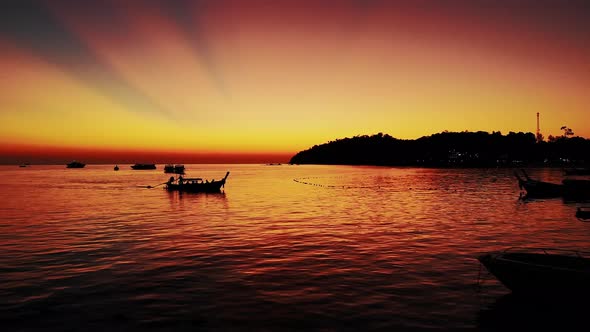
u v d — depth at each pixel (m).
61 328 13.43
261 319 13.92
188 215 41.38
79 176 167.12
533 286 15.02
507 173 163.88
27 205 52.66
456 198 59.31
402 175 154.00
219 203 54.16
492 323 13.43
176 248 25.06
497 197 60.31
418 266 20.31
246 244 26.09
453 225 33.34
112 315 14.44
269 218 38.69
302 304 15.23
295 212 43.50
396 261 21.33
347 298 15.82
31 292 16.92
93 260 22.16
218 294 16.47
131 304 15.46
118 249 24.89
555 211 42.62
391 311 14.49
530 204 49.91
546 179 113.69
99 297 16.27
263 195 67.62
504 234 28.95
